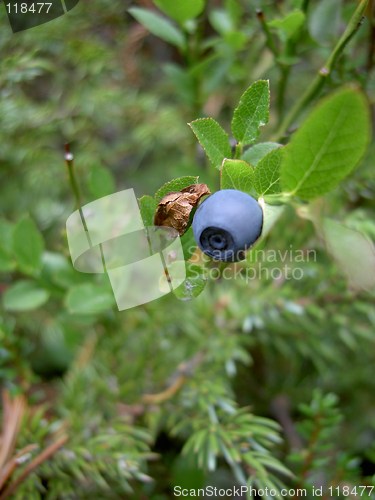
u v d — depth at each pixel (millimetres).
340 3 152
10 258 155
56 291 156
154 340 170
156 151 218
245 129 101
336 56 129
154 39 217
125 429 149
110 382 164
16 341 153
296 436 176
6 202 203
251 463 129
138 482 156
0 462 138
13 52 169
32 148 197
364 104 82
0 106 170
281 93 152
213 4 209
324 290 163
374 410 184
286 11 181
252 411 183
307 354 177
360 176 170
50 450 140
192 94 173
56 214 197
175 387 156
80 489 147
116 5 191
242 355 161
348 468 137
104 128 219
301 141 87
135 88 212
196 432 141
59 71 196
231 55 173
